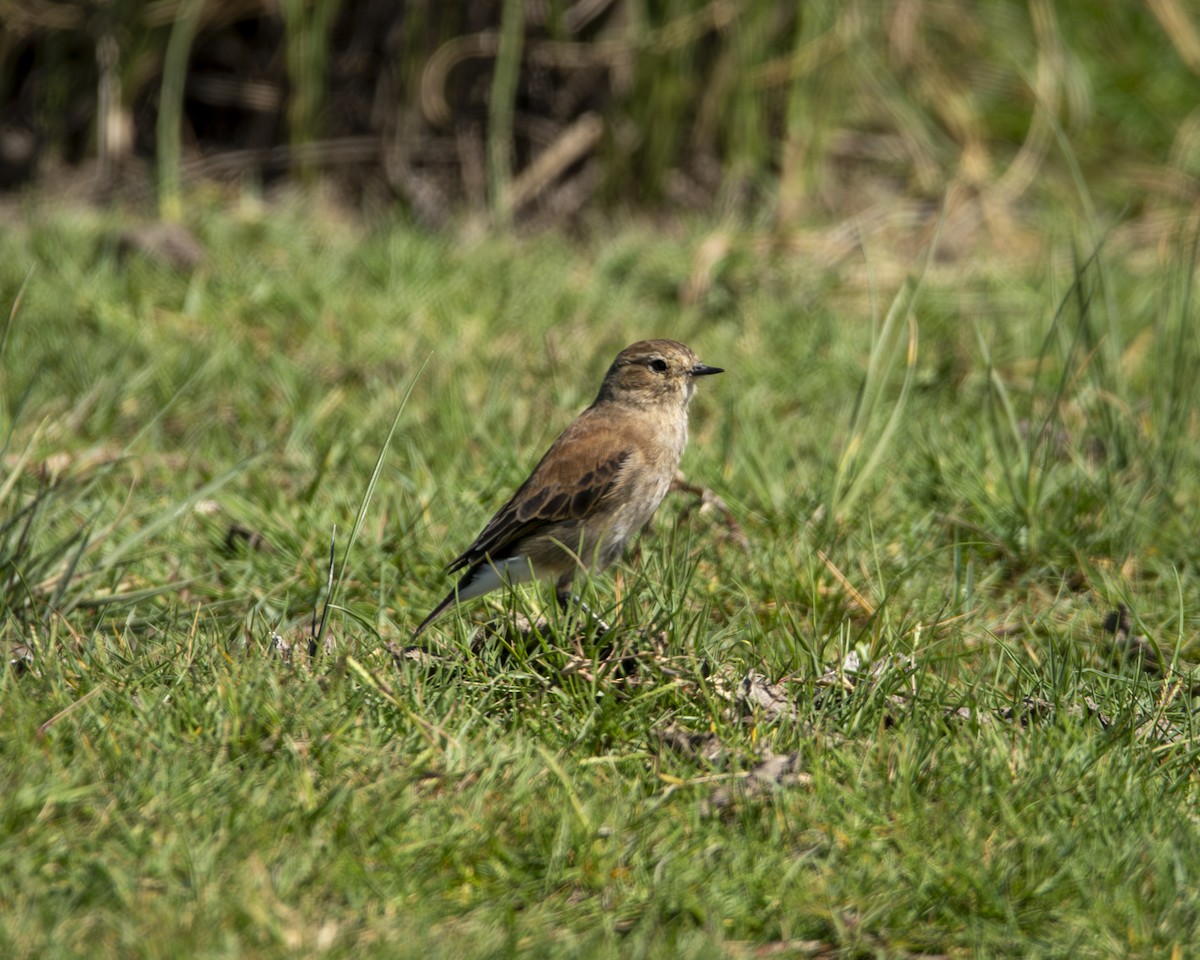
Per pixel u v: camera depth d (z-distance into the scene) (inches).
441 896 267.7
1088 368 542.6
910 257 791.7
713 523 447.5
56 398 539.8
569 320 662.5
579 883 273.9
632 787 302.4
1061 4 968.9
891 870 275.7
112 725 306.3
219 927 248.8
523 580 408.8
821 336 633.0
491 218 831.1
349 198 837.8
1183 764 316.5
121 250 702.5
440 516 450.3
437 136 834.8
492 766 300.0
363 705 324.5
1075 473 468.4
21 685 327.6
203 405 550.9
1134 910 264.2
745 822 289.3
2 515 422.3
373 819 279.7
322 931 251.4
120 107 823.1
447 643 363.3
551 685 340.2
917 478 482.6
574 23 828.0
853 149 890.7
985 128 914.1
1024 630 396.8
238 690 320.5
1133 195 850.1
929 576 420.8
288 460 498.9
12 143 844.0
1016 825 286.4
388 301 665.6
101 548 419.8
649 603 375.6
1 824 269.7
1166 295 549.3
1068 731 320.5
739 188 858.1
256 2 819.4
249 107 836.6
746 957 255.9
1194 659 380.8
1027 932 265.1
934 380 583.8
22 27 823.7
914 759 306.7
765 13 834.8
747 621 380.5
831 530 434.0
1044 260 778.2
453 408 533.3
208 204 785.6
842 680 342.3
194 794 284.5
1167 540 444.8
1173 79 948.0
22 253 697.0
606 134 835.4
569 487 407.8
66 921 248.7
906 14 879.7
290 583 406.0
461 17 820.0
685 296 706.8
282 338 626.5
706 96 847.1
